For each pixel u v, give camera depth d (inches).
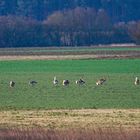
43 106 5285.4
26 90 6796.3
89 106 5246.1
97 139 3385.8
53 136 3444.9
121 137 3412.9
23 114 4749.0
